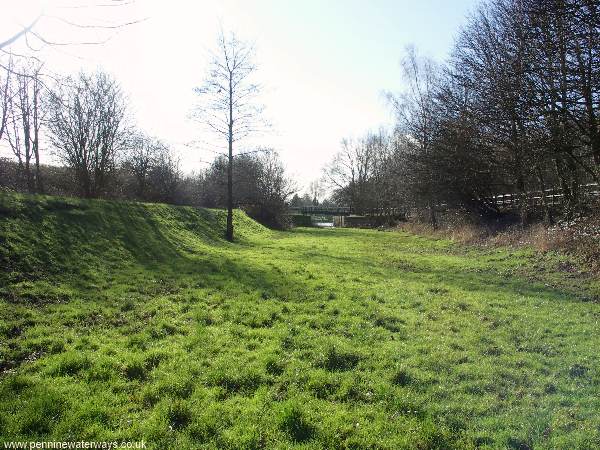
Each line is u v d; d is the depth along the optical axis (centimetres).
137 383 651
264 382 668
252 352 775
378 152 7981
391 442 515
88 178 2945
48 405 563
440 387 652
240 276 1466
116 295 1132
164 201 4088
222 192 4706
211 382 659
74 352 736
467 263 1934
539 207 2534
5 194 1535
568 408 590
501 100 2178
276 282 1397
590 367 729
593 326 952
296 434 530
